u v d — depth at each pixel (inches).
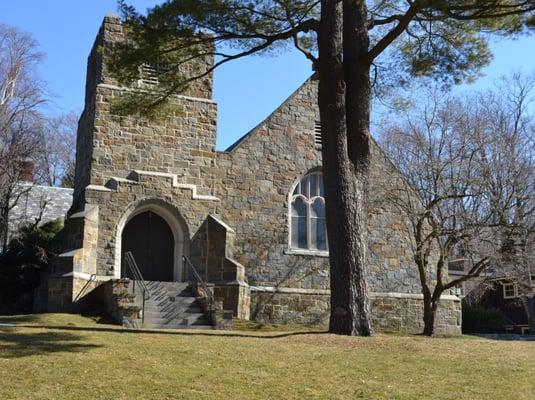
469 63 729.6
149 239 919.7
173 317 784.3
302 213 998.4
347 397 370.3
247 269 943.0
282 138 1000.2
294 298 954.1
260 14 659.4
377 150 1007.0
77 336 523.8
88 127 952.3
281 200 980.6
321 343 535.5
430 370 448.8
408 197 958.4
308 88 1030.4
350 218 614.5
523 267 980.6
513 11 590.9
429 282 1035.3
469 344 575.8
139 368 413.7
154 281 869.2
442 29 727.1
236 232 948.6
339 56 641.6
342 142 628.1
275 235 967.6
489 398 382.3
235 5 639.1
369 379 414.3
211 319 783.1
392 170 1000.9
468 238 916.0
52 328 592.1
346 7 674.2
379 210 1023.6
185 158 941.8
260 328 831.7
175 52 669.3
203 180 945.5
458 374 440.1
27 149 1299.2
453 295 1047.6
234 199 957.2
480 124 1232.2
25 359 423.2
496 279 1050.7
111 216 876.0
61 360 424.8
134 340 515.8
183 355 460.8
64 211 1317.7
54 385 367.6
